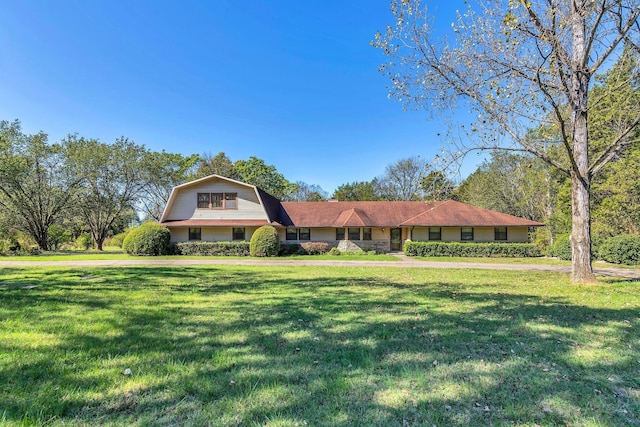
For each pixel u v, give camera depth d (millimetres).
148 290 8750
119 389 3111
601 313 6148
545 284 10180
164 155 37781
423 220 25500
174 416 2666
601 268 15000
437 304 7039
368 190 50469
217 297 7828
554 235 26266
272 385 3225
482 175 35219
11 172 27516
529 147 9789
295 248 26203
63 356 3922
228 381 3299
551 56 8641
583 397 3012
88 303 6988
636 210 17609
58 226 35562
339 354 4062
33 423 2520
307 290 8953
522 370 3600
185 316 5945
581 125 9820
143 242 23203
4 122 28641
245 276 12211
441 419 2646
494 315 6023
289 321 5621
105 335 4781
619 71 9586
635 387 3217
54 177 31406
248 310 6445
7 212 29062
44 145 30281
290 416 2678
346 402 2912
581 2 8281
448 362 3818
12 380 3256
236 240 26234
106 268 14664
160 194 39219
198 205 26469
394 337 4742
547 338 4676
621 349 4227
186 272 13359
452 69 9312
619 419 2664
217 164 45344
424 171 10445
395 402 2916
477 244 23969
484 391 3123
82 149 32125
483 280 11312
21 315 5906
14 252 27781
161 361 3811
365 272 13789
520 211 32469
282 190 50094
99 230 35438
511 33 8320
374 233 28016
